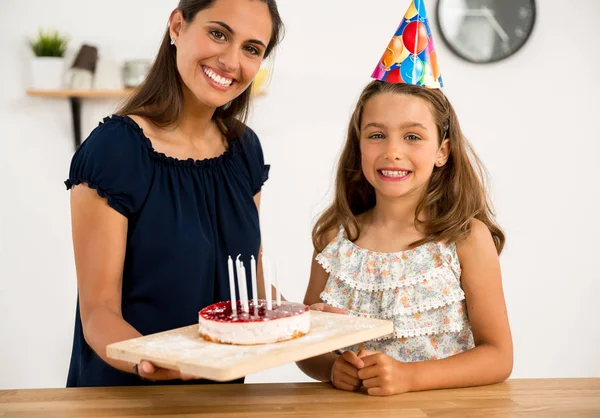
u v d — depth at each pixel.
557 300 3.39
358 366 1.10
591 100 3.35
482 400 1.08
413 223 1.42
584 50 3.33
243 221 1.40
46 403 1.05
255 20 1.23
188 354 0.96
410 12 1.39
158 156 1.29
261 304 1.14
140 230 1.26
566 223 3.38
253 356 0.94
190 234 1.29
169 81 1.33
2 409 1.02
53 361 3.31
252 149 1.50
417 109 1.34
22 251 3.27
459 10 3.24
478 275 1.34
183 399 1.07
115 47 3.25
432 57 1.42
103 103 3.25
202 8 1.22
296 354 0.98
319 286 1.49
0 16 3.20
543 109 3.34
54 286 3.29
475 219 1.41
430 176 1.45
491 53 3.27
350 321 1.15
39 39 3.19
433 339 1.35
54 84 3.17
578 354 3.39
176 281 1.28
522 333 3.38
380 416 1.00
